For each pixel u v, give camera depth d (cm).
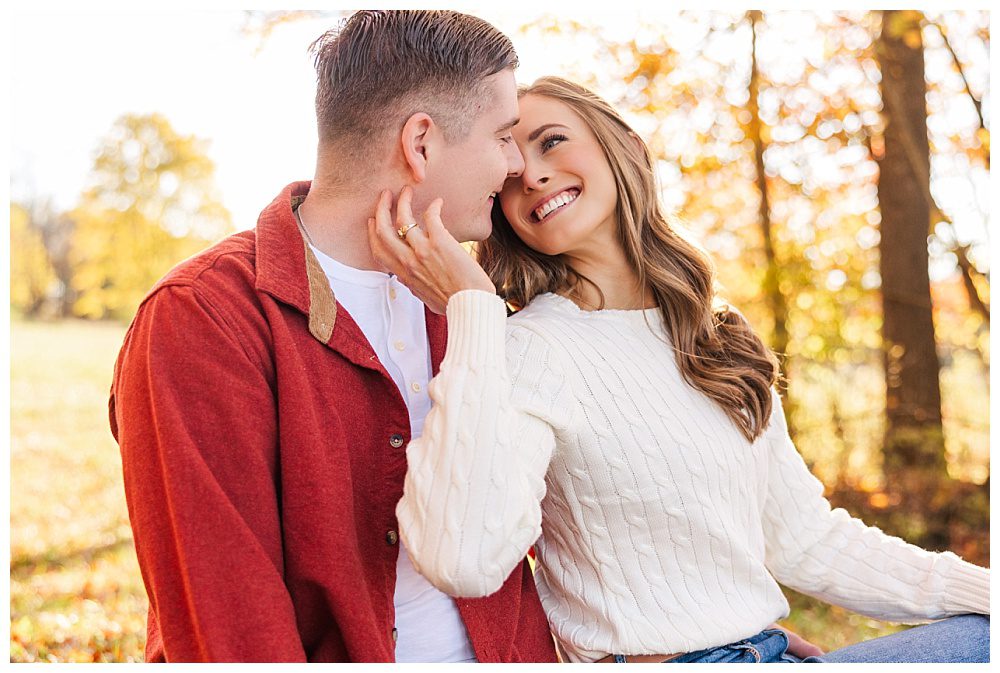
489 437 148
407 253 164
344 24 173
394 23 167
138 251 1426
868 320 598
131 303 1441
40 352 1113
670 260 196
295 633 142
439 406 152
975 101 552
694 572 175
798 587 200
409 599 168
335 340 159
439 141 168
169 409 144
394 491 162
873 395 598
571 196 189
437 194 171
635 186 191
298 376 153
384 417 164
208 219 1436
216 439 145
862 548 196
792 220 595
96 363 1074
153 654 156
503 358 156
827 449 576
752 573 178
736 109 566
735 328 202
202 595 138
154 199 1413
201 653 139
